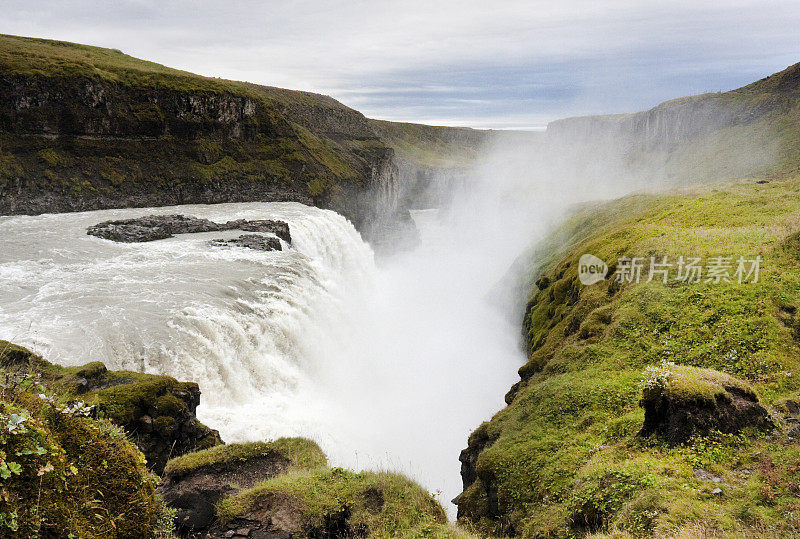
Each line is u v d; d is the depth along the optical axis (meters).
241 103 103.00
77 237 52.72
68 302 32.97
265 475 14.35
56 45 109.69
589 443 18.42
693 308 24.89
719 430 14.47
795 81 149.88
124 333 28.59
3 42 89.69
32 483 5.53
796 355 19.66
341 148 139.75
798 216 31.75
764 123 147.50
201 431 20.55
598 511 13.34
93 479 6.58
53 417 6.86
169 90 90.31
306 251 65.81
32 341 25.94
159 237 55.28
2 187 66.38
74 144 77.56
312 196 102.31
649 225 43.06
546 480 17.73
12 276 38.50
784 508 10.46
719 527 10.23
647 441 15.90
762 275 25.22
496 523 18.61
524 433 21.62
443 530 11.06
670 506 11.48
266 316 36.88
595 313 28.95
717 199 46.41
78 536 5.66
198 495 11.80
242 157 100.25
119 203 77.56
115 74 87.88
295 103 152.62
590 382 22.78
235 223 62.62
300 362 37.38
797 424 14.39
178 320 30.91
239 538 10.45
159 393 19.50
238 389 30.00
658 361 22.67
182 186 86.88
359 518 11.30
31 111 72.94
